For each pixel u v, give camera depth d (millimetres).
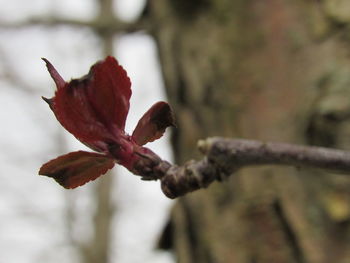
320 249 330
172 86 424
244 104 380
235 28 394
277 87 364
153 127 133
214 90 395
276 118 361
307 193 340
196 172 122
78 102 126
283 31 371
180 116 416
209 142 118
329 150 117
